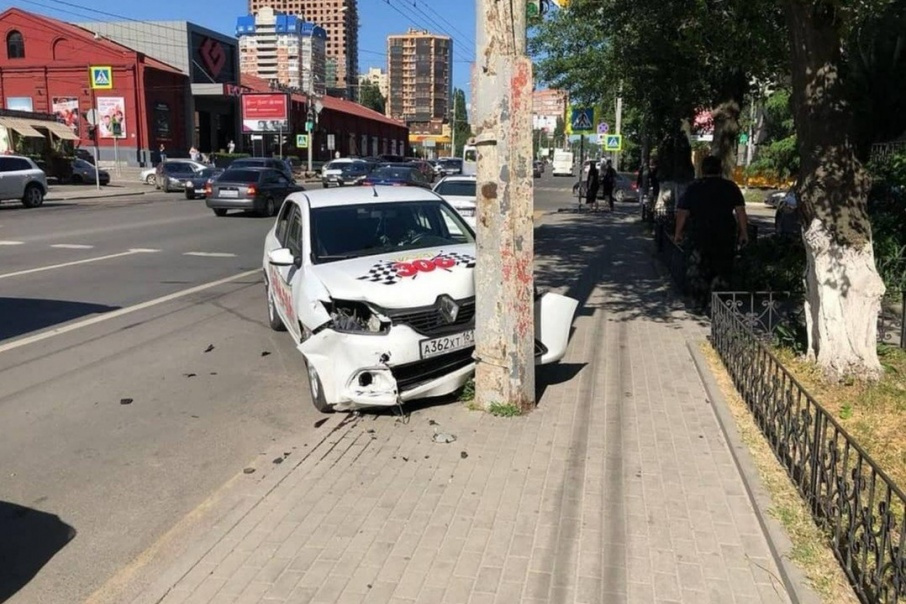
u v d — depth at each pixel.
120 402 5.97
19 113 38.44
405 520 3.95
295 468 4.64
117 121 41.31
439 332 5.50
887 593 2.99
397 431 5.21
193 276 11.86
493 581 3.40
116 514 4.18
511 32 5.02
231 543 3.76
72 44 47.34
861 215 5.66
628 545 3.68
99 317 8.94
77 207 26.50
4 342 7.77
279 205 23.81
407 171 25.55
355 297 5.45
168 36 51.94
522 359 5.44
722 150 13.16
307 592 3.34
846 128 5.57
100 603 3.34
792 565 3.38
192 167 36.12
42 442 5.18
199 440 5.20
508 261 5.28
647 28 10.94
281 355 7.36
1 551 3.81
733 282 8.98
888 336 7.20
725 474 4.45
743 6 7.92
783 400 4.50
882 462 4.36
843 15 5.16
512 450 4.84
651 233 18.70
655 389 6.05
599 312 9.09
